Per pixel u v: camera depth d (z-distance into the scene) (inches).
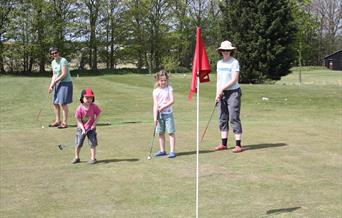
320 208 240.4
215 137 431.8
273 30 1446.9
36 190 276.7
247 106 742.5
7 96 924.0
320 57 3528.5
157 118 351.9
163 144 358.3
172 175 302.2
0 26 2336.4
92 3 2566.4
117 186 281.1
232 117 366.3
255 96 879.7
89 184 286.4
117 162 339.6
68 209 243.8
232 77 363.6
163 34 2770.7
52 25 2409.0
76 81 1430.9
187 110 689.0
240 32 1475.1
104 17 2637.8
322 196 259.6
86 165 332.8
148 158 347.9
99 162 340.8
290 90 1001.5
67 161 345.7
